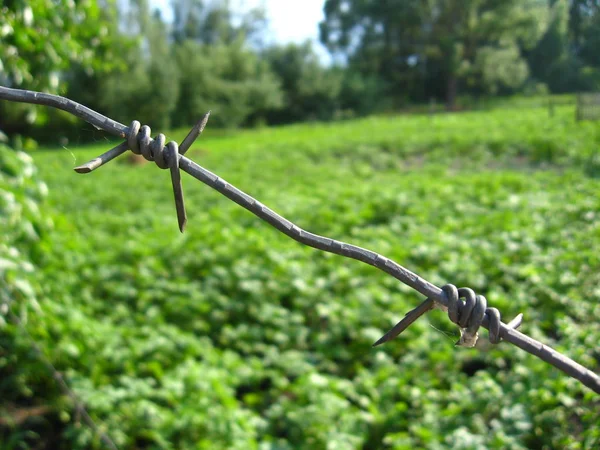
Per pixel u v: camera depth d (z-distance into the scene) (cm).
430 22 741
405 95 802
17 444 60
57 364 66
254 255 113
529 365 64
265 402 71
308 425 60
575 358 57
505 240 112
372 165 266
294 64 741
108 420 61
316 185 207
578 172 172
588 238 101
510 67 677
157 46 619
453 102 736
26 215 54
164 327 82
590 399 51
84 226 148
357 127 502
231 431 59
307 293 95
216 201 182
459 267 101
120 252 115
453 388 65
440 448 54
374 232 129
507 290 98
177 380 67
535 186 160
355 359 80
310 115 754
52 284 81
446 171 226
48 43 53
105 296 99
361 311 87
